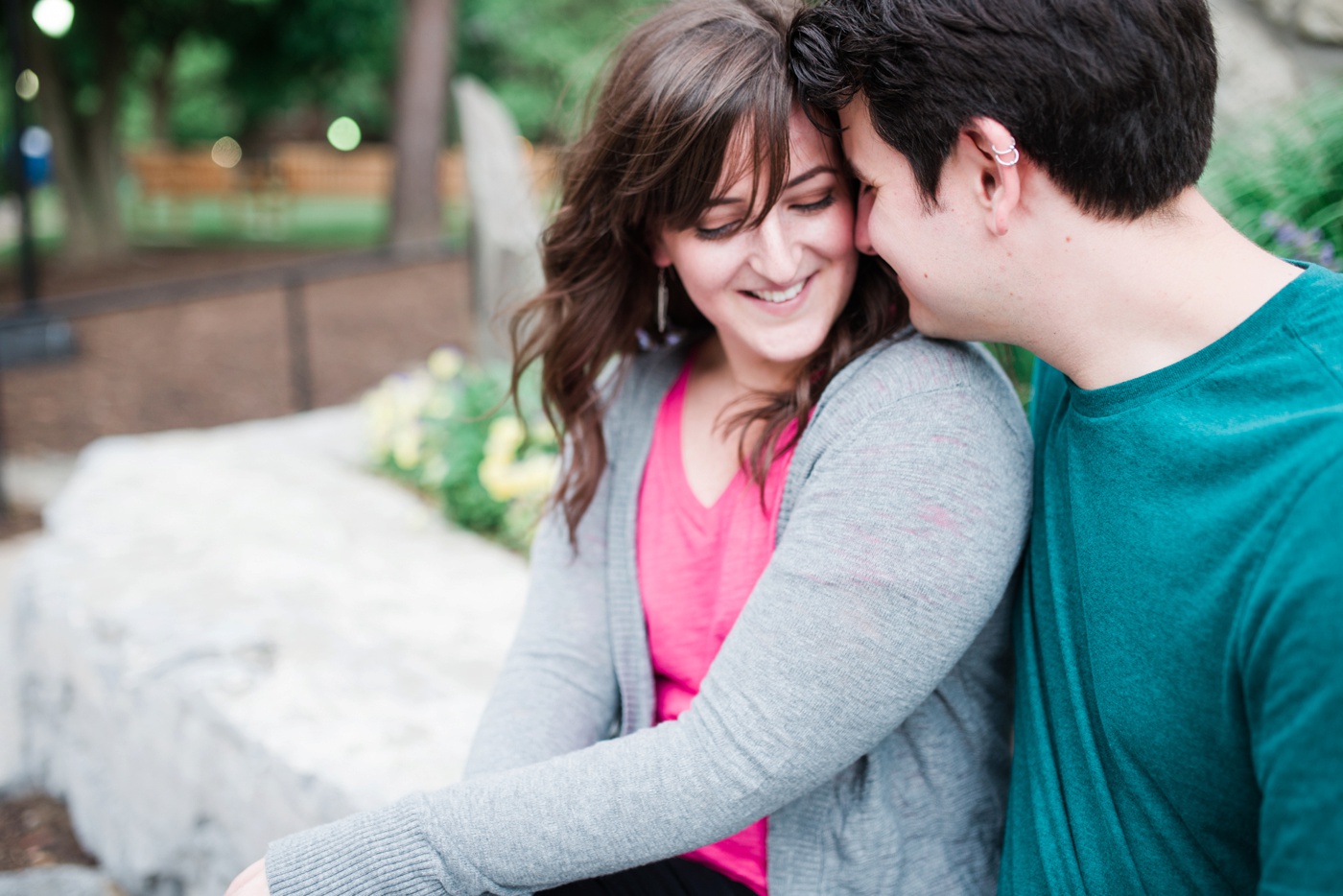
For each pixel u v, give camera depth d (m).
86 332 8.65
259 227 17.67
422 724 1.87
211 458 3.82
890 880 1.03
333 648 2.21
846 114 0.91
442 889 0.94
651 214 1.06
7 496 5.07
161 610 2.37
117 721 2.19
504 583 2.68
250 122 21.91
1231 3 2.49
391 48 16.84
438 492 3.58
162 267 12.78
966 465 0.91
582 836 0.92
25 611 2.60
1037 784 0.95
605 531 1.26
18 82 7.66
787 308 1.03
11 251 14.58
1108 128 0.76
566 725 1.21
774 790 0.90
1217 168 1.85
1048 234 0.81
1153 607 0.79
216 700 1.95
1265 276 0.80
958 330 0.92
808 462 0.99
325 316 9.20
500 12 18.20
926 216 0.86
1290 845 0.66
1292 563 0.67
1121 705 0.82
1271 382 0.76
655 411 1.23
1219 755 0.77
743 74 0.94
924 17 0.80
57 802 2.53
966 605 0.90
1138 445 0.81
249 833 1.85
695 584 1.13
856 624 0.89
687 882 1.11
